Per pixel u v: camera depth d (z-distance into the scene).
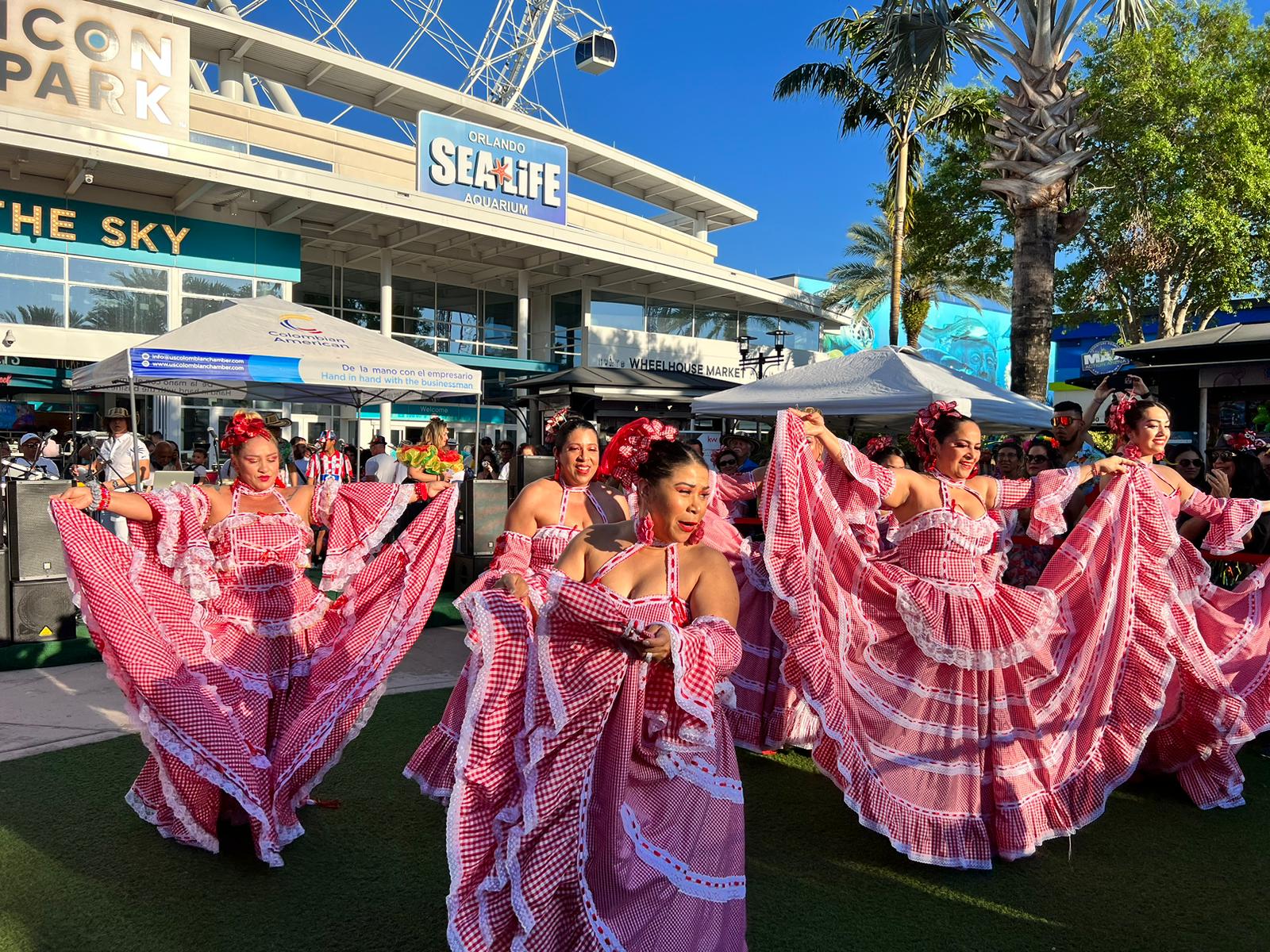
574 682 2.37
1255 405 11.95
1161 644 3.98
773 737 4.84
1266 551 5.60
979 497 3.99
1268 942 3.03
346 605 4.06
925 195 21.97
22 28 15.91
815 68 18.30
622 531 2.66
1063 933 3.07
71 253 17.25
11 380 17.47
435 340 25.22
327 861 3.47
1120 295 19.97
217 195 18.16
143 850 3.53
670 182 33.81
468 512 9.46
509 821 2.35
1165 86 17.50
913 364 8.87
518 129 29.55
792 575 3.49
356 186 18.69
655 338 28.53
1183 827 3.99
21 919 3.00
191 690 3.39
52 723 5.03
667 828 2.35
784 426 3.57
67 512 3.38
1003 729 3.62
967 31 13.36
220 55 23.80
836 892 3.33
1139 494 4.13
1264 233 18.06
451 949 2.24
